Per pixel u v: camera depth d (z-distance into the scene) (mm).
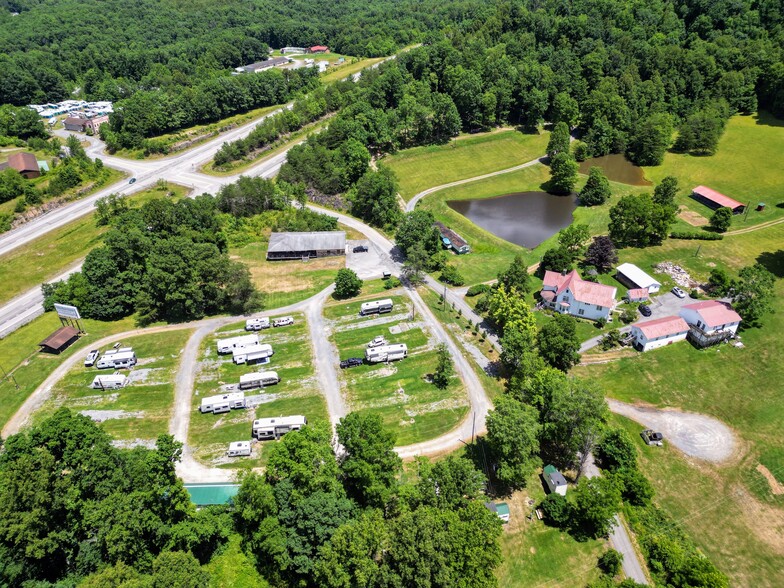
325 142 189125
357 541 62219
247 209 159875
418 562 59781
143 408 95125
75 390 98438
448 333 114500
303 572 64875
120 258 121500
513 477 78500
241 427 91875
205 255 118875
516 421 78375
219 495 79750
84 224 150250
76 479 68688
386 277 134000
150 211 135250
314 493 69875
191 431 90938
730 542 77688
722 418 96812
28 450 68000
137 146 196000
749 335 113750
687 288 127500
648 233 144500
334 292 128750
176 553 61812
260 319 115562
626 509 79938
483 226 163875
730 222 149500
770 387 101938
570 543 75000
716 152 198500
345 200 173250
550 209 174625
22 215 151375
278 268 139625
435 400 97625
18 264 133750
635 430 94625
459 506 72562
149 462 66562
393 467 78312
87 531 67812
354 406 96312
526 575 71062
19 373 102000
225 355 108438
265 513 69125
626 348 111625
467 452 87562
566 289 119500
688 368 106500
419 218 139625
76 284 117500
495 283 127062
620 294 127375
